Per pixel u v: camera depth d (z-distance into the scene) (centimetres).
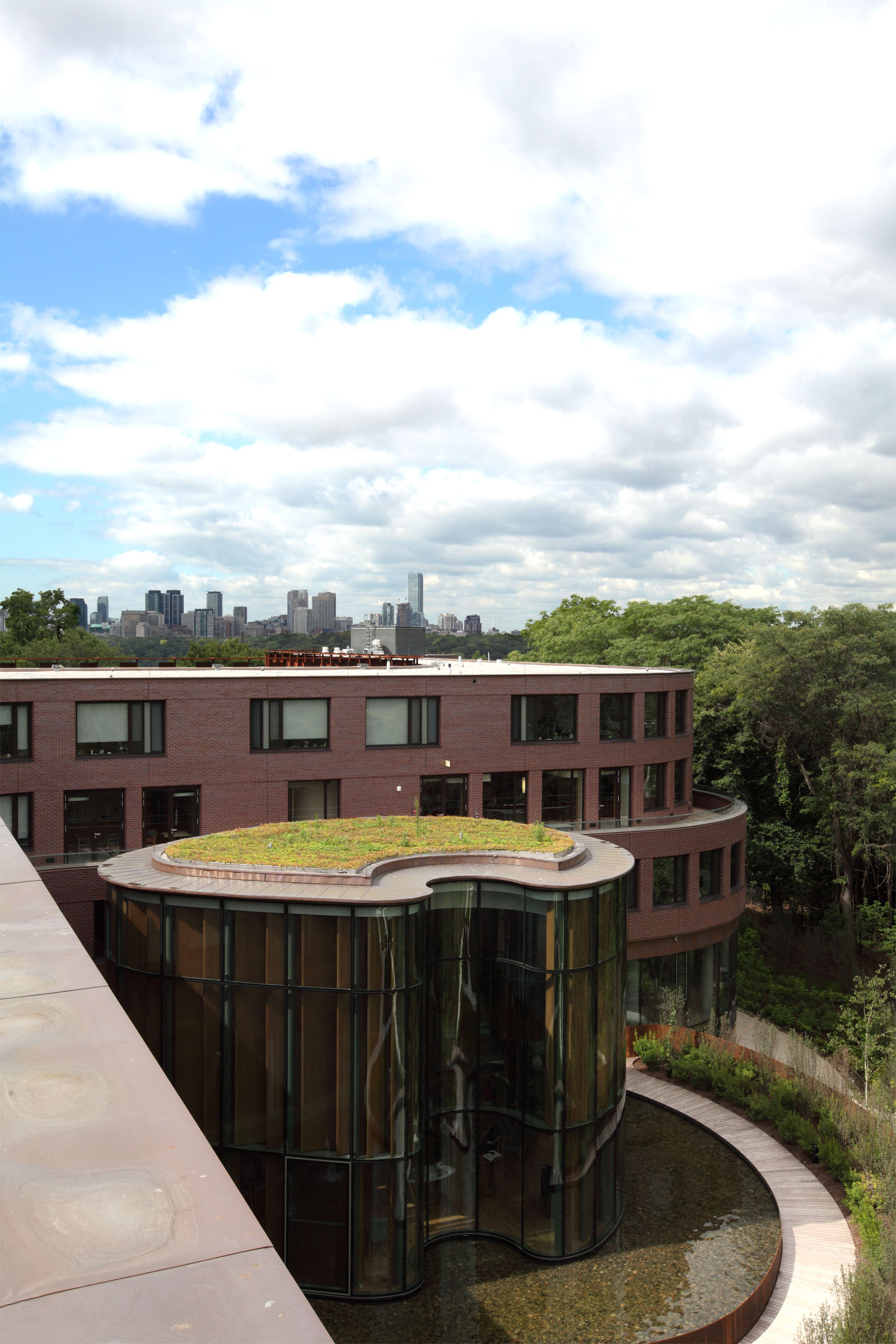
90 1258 373
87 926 3008
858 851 5397
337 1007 2031
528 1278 2141
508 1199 2288
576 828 3912
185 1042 2133
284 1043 2059
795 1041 3322
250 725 3400
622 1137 2427
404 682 3622
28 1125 478
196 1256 375
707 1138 2912
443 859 2384
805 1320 1866
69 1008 630
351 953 2016
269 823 3094
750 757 6125
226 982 2094
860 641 5228
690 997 4059
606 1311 2016
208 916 2108
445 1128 2303
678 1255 2252
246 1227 399
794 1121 2842
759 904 6341
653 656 7269
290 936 2047
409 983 2050
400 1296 2031
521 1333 1933
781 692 5462
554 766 3866
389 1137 2030
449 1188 2308
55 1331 329
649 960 3900
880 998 3872
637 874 3844
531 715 3844
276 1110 2064
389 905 2019
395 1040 2030
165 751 3272
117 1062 552
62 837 3133
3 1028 596
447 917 2291
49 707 3103
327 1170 2039
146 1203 413
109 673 3619
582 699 3906
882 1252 2048
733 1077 3166
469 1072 2308
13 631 8719
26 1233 389
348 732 3531
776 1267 2128
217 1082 2108
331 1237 2042
